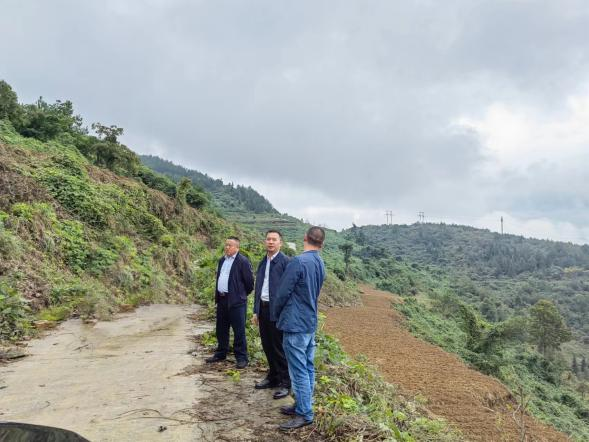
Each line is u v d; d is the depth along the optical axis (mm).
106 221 17109
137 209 21391
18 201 13992
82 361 6500
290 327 3957
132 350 7297
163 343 7941
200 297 15789
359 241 147000
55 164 18938
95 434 3764
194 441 3666
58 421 4062
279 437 3809
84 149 29562
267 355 5043
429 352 25156
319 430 3969
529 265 179125
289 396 4879
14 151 18469
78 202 16547
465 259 195875
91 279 12883
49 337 8164
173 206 28688
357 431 3973
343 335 26891
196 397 4816
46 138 26922
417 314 50156
